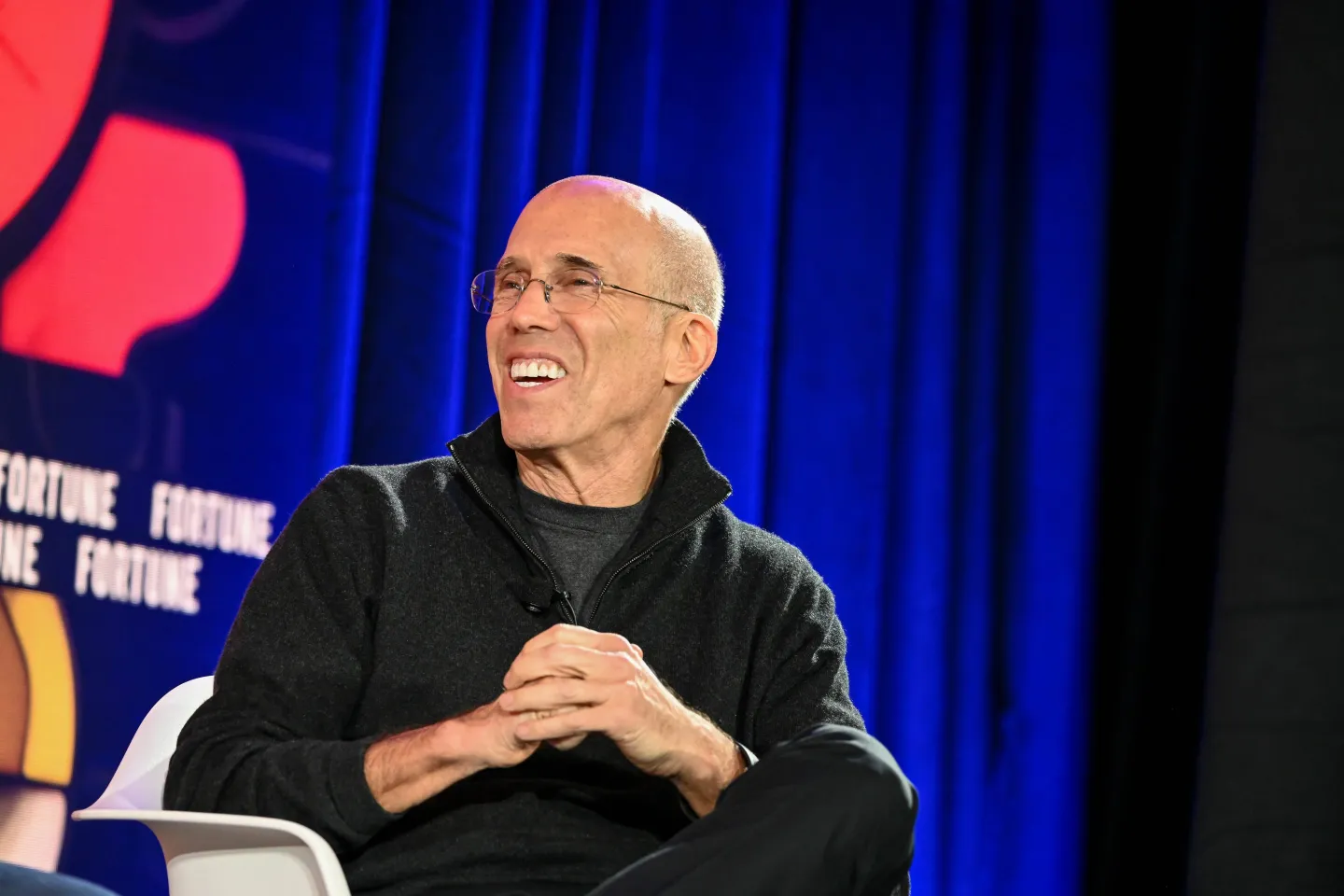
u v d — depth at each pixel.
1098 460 11.26
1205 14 11.12
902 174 10.98
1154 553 10.91
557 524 5.76
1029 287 11.24
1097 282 11.36
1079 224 11.35
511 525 5.48
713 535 5.88
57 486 7.54
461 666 5.32
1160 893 10.73
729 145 10.30
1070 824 10.98
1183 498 10.93
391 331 8.80
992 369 11.16
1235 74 11.12
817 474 10.53
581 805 5.22
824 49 10.85
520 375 5.68
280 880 4.37
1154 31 11.50
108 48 7.86
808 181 10.71
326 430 8.48
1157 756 10.85
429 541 5.47
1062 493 11.14
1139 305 11.35
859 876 4.22
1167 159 11.28
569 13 9.67
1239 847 10.42
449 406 8.88
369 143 8.73
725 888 4.02
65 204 7.68
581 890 5.05
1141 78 11.51
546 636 4.59
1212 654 10.66
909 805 4.30
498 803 5.11
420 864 4.98
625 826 5.26
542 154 9.54
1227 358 10.95
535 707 4.48
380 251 8.83
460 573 5.45
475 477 5.54
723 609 5.67
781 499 10.44
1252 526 10.71
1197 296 11.00
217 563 8.07
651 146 9.97
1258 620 10.60
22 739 7.35
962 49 11.19
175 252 8.02
